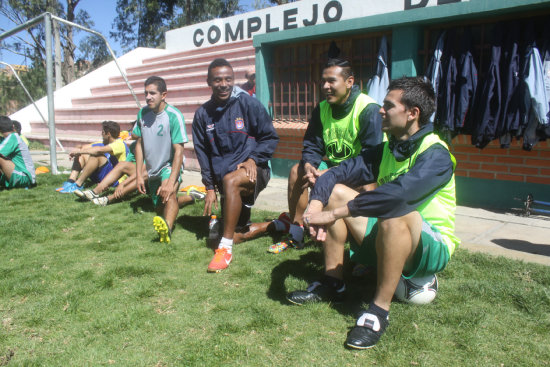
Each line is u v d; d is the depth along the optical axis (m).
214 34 12.01
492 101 4.68
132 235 4.21
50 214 5.02
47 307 2.72
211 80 3.65
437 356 2.16
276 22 10.08
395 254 2.25
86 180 6.83
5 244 3.94
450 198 2.54
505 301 2.67
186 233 4.28
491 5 4.61
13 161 6.40
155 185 4.62
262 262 3.47
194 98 10.23
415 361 2.13
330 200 2.62
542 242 3.77
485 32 5.06
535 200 4.75
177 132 4.22
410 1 7.27
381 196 2.18
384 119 2.39
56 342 2.35
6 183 6.41
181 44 13.10
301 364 2.13
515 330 2.37
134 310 2.67
